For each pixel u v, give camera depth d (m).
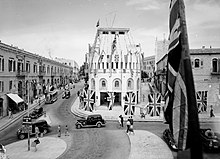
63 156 18.38
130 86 48.06
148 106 35.75
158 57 71.31
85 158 17.95
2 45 35.03
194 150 8.69
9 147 20.69
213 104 37.06
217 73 37.47
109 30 51.00
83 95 42.19
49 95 54.09
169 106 10.82
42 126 25.72
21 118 34.72
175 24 10.04
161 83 57.03
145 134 24.69
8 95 36.66
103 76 47.81
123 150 19.61
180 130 9.09
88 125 28.69
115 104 48.31
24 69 45.59
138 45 52.78
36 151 19.53
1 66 35.00
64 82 95.25
